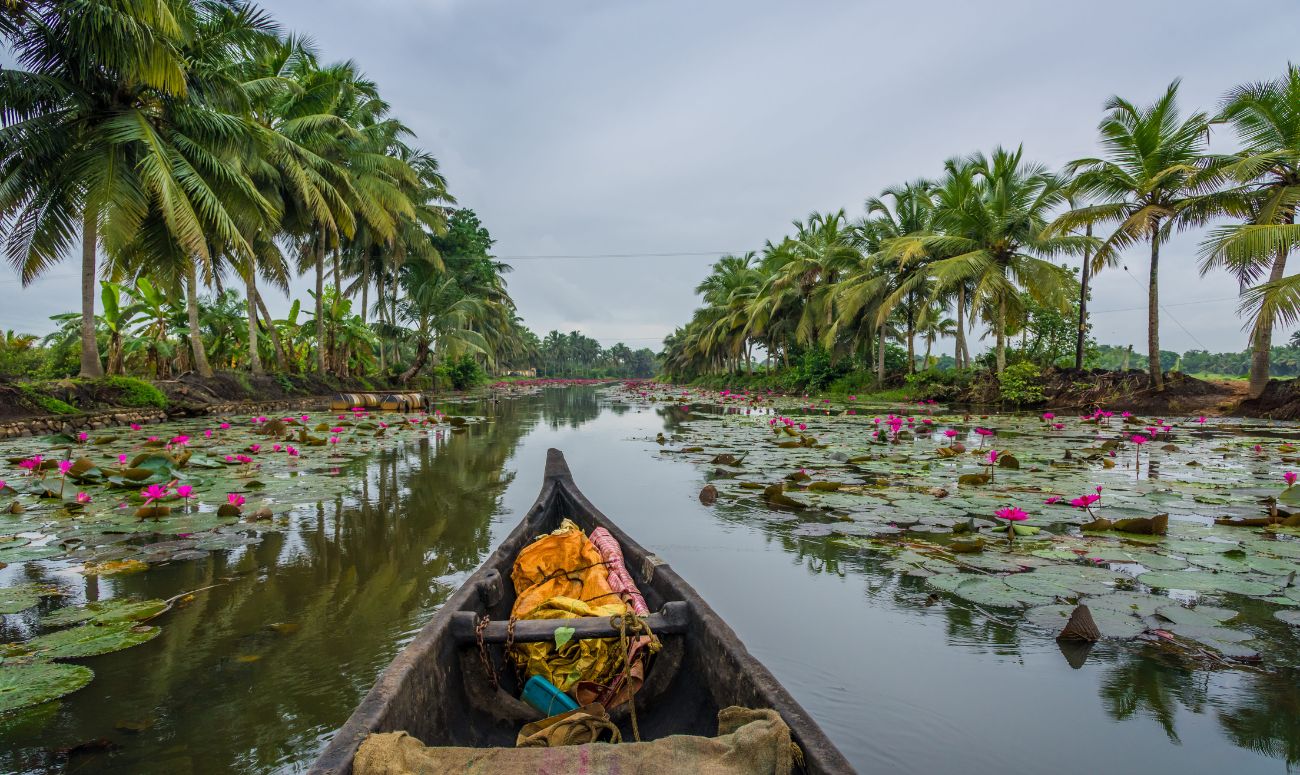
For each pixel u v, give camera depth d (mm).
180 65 11883
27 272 12742
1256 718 2428
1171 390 17125
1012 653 3000
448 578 4137
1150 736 2324
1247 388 16594
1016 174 19578
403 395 20125
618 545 3844
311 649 3090
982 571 3998
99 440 9328
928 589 3848
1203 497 5977
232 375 18031
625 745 1710
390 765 1543
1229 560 4062
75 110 12125
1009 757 2217
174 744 2309
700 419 17172
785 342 34875
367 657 3008
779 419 15758
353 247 26953
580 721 2109
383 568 4332
